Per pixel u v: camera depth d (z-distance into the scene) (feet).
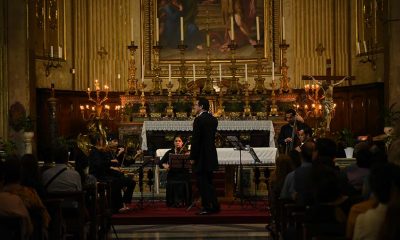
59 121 77.30
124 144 67.97
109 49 83.10
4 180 28.96
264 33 83.25
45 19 77.56
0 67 67.26
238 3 83.61
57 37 79.56
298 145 55.67
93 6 82.89
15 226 26.53
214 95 70.38
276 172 38.06
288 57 83.25
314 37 83.10
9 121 67.10
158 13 83.76
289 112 56.44
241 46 83.25
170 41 83.56
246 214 49.57
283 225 33.22
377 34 76.59
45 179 36.40
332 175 24.09
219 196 59.93
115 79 82.84
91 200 38.55
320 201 23.52
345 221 23.27
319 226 22.90
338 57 82.43
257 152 55.21
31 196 28.91
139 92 72.33
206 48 83.35
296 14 83.41
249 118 68.03
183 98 70.28
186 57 83.15
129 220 49.01
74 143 64.75
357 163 31.53
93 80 82.33
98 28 82.89
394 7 70.03
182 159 54.03
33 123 65.41
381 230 17.15
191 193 54.70
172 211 52.21
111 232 45.29
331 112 66.69
